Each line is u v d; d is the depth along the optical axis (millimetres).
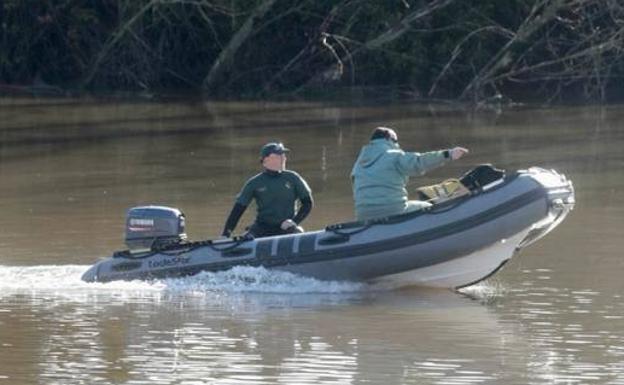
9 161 66312
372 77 107625
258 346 30422
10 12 110188
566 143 71938
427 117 88500
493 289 36531
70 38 111750
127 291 36250
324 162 64500
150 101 101500
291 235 36938
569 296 35500
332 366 28828
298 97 105562
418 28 105125
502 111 93312
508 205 35625
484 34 103062
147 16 108250
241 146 71812
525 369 28484
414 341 30844
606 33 101938
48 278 37812
